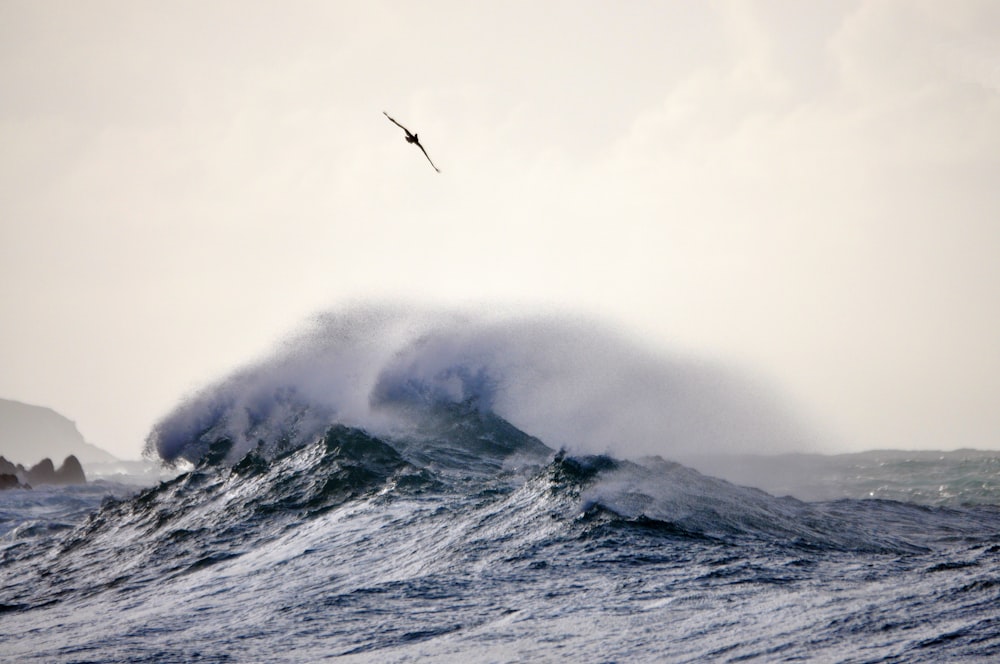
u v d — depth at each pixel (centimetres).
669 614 5891
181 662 5791
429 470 11700
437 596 6831
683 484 9650
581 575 7006
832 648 4906
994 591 5591
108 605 8112
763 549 7625
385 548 8475
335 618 6538
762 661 4847
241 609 7150
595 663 5097
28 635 7150
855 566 7000
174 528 10669
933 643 4791
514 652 5419
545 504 8856
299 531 9688
